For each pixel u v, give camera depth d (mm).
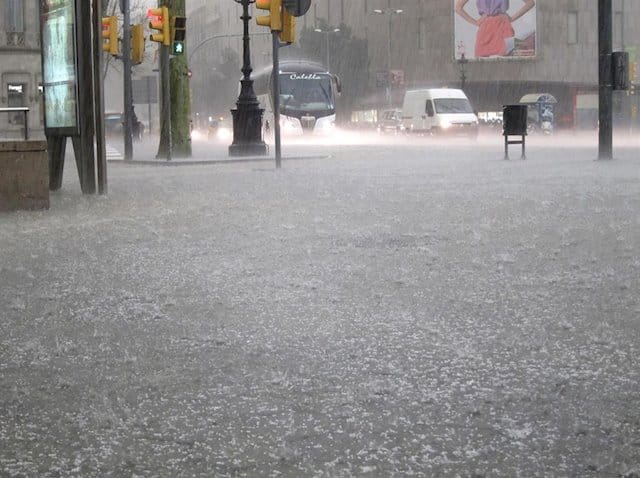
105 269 8891
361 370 5207
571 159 28547
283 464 3791
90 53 17656
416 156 33406
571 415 4332
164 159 34219
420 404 4555
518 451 3885
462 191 16938
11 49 71812
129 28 36219
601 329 6082
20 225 12688
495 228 11539
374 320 6508
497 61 123250
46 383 5055
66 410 4562
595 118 93875
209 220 13000
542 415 4348
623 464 3686
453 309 6840
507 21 122938
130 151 35750
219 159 31641
